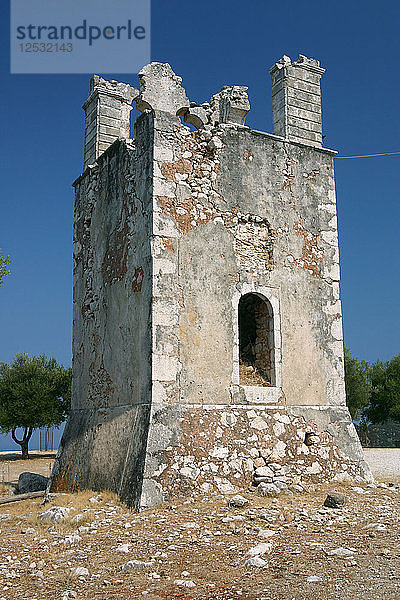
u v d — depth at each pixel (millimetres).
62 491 14109
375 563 6785
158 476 10828
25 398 32125
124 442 11922
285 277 13492
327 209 14523
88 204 15719
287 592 6004
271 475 11781
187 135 12812
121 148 14062
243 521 9289
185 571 6906
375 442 42250
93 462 13117
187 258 12266
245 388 12414
